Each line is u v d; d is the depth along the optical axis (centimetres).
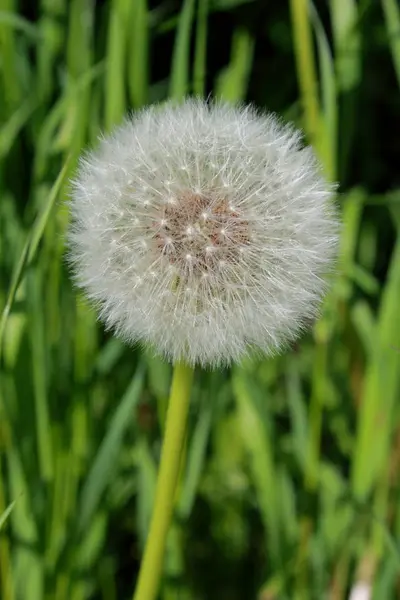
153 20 37
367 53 46
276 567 33
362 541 33
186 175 25
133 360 34
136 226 25
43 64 33
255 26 46
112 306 25
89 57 33
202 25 32
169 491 25
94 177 26
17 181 34
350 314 35
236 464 37
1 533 30
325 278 27
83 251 26
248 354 25
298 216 25
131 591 38
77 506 31
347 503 33
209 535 38
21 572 31
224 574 38
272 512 32
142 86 32
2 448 31
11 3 33
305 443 33
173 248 25
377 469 32
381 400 32
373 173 50
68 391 32
